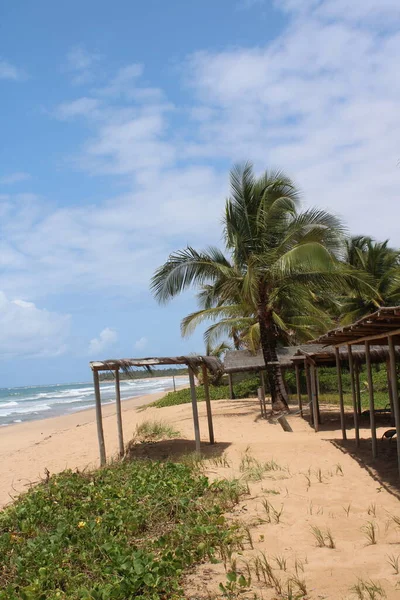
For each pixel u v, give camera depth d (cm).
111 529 720
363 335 1120
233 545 654
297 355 1902
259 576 559
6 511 880
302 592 514
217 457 1250
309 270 1903
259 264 1933
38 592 529
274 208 1964
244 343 3078
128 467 1160
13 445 2180
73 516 780
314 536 663
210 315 2150
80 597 515
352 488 885
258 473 1017
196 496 874
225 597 517
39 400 6806
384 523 693
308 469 1041
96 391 1329
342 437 1449
